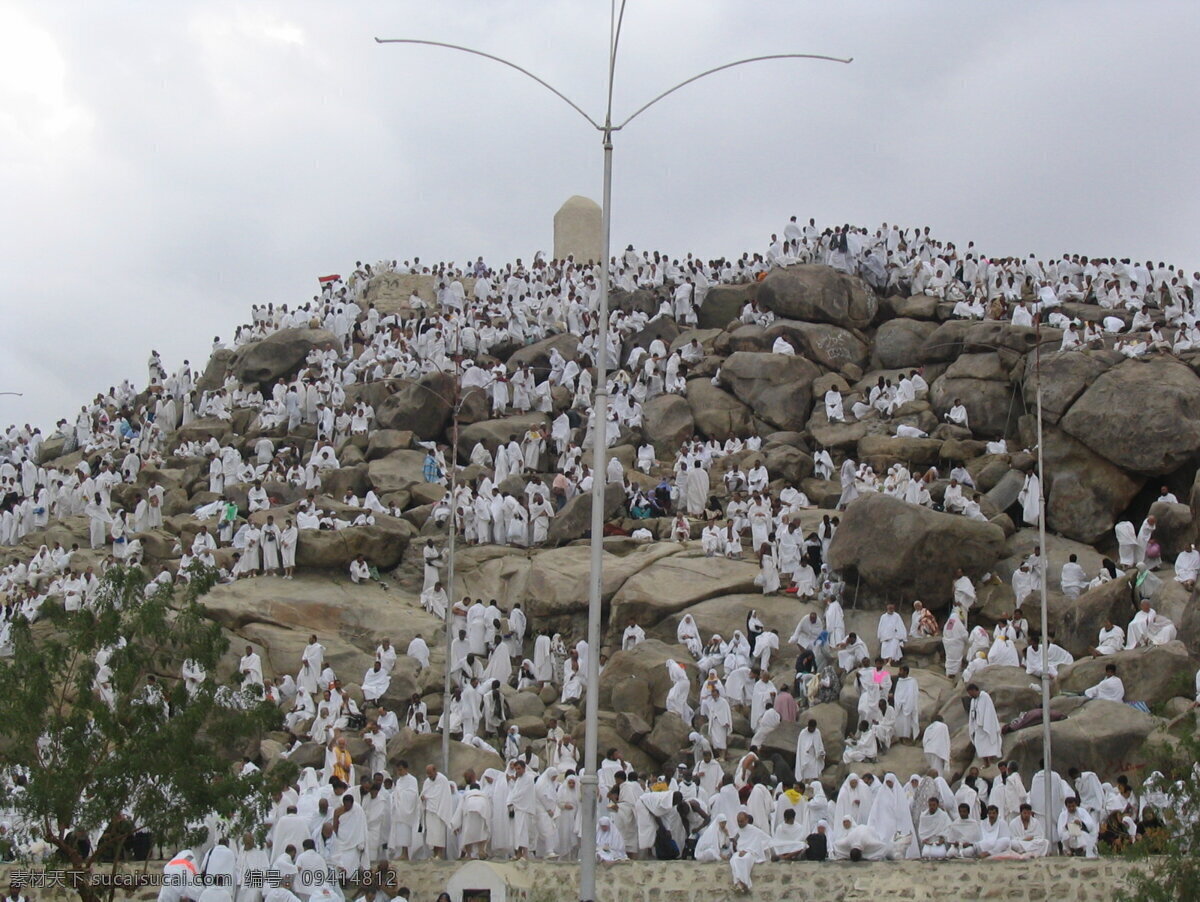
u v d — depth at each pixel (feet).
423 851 92.99
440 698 127.13
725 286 198.90
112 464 187.62
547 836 95.50
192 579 85.10
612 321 197.36
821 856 89.81
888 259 194.29
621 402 178.40
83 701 77.71
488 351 199.21
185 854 85.05
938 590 134.82
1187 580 128.16
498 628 136.05
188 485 176.65
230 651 131.64
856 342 183.73
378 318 209.77
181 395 205.46
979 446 158.81
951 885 83.35
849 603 137.28
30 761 77.71
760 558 144.46
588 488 159.74
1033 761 104.99
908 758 109.29
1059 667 120.16
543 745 116.78
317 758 113.70
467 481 166.91
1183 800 78.48
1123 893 73.61
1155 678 113.50
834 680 120.37
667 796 95.04
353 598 141.38
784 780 105.81
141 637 80.28
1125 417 146.82
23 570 157.17
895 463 158.71
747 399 175.63
